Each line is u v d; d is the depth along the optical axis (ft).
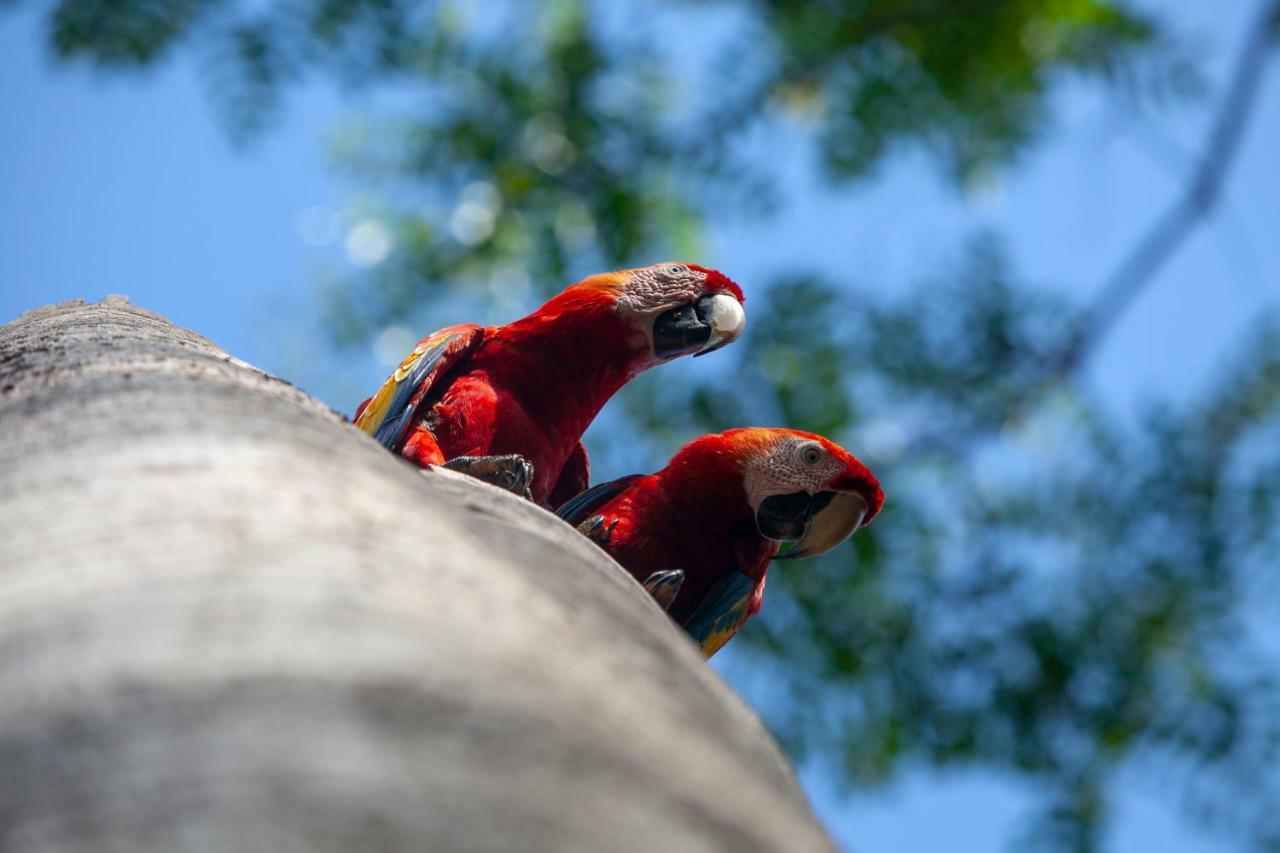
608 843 8.27
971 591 77.46
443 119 79.97
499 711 9.35
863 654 75.25
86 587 10.41
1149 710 75.77
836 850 10.99
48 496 12.31
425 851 7.62
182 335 22.49
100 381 16.28
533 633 11.12
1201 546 79.00
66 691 9.05
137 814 7.76
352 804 7.89
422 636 10.02
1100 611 77.87
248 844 7.42
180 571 10.48
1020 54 76.38
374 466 14.34
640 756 9.82
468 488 18.28
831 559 75.20
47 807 7.97
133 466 12.73
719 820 9.43
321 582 10.46
